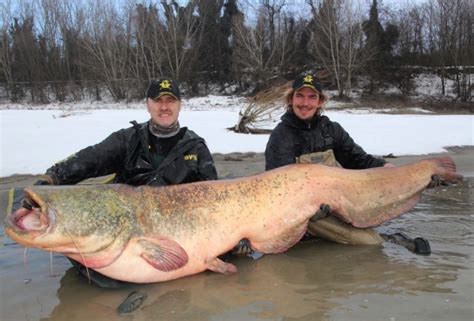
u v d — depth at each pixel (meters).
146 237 3.50
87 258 3.38
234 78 36.88
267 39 35.62
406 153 10.12
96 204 3.38
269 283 3.55
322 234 4.46
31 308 3.19
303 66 34.69
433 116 19.61
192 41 37.69
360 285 3.45
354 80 34.09
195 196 3.82
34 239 3.16
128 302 3.17
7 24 41.34
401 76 33.47
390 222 5.03
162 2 38.00
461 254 4.04
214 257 3.78
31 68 39.66
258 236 3.99
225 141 11.84
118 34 37.06
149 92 4.35
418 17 36.78
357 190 4.38
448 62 34.75
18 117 17.56
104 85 37.62
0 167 8.40
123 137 4.37
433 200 5.99
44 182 3.88
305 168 4.28
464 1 34.06
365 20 35.09
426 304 3.09
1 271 3.83
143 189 3.69
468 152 10.30
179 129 4.46
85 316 3.07
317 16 33.94
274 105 14.01
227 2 39.38
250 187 4.02
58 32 40.88
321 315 2.99
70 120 16.31
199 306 3.19
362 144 10.97
